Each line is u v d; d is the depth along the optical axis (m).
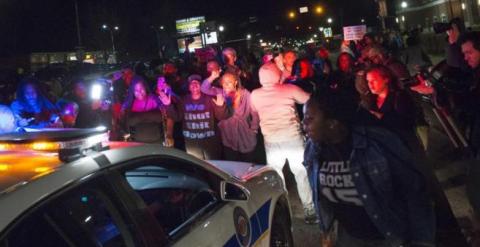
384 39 14.83
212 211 3.29
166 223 3.03
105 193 2.52
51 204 2.23
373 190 2.62
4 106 5.45
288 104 5.42
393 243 2.66
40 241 2.12
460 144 3.98
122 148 2.90
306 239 5.17
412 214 2.63
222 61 11.18
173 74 9.39
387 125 3.19
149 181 3.21
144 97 6.34
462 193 5.79
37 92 5.68
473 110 3.60
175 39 48.97
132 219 2.60
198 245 2.95
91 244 2.33
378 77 3.93
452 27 5.54
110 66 28.62
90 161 2.56
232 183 3.49
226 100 6.04
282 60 7.42
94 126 6.52
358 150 2.62
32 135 3.00
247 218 3.61
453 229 3.37
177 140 7.62
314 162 2.84
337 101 2.66
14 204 2.09
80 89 6.52
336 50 42.81
